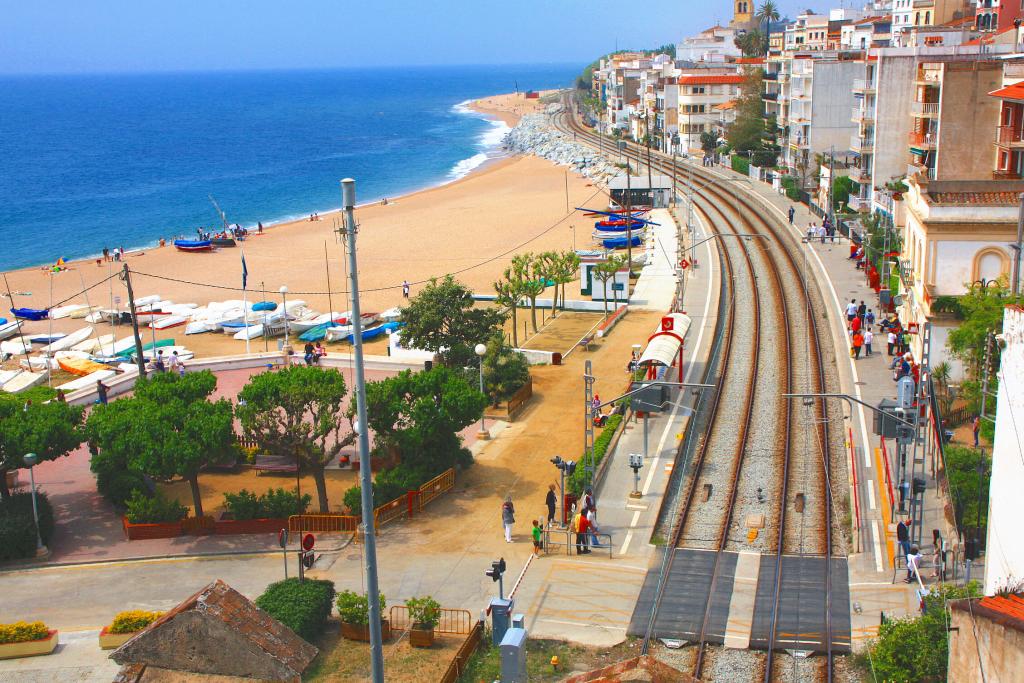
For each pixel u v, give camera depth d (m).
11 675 30.52
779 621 32.47
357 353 21.19
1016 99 58.72
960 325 49.03
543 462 48.16
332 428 41.88
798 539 38.75
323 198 167.75
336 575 37.16
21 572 38.28
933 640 27.72
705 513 41.66
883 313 67.31
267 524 41.41
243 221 145.12
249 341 78.00
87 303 92.62
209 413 42.72
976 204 50.78
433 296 59.19
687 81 169.75
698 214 114.56
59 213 153.12
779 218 107.81
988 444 43.59
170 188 180.25
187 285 100.12
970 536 35.44
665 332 55.88
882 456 45.69
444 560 38.31
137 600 35.62
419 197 161.12
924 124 80.00
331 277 101.50
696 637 31.81
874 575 35.38
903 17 142.00
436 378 45.78
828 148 116.06
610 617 33.47
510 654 26.80
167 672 21.03
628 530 40.50
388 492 42.66
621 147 171.25
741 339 66.62
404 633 32.75
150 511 41.41
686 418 53.03
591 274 82.38
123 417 42.53
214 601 21.52
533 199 147.25
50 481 47.84
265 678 20.73
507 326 77.75
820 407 53.19
